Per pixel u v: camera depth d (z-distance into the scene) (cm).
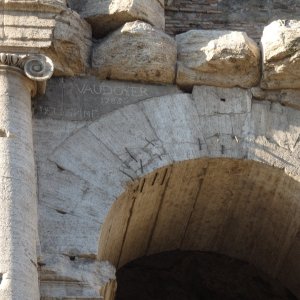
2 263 1848
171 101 2125
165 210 2192
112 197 2028
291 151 2119
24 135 1988
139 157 2069
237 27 2297
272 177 2128
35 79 2031
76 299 1927
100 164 2053
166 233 2252
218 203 2208
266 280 2423
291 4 2331
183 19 2292
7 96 2006
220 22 2298
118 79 2139
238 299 2473
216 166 2119
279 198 2164
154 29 2141
